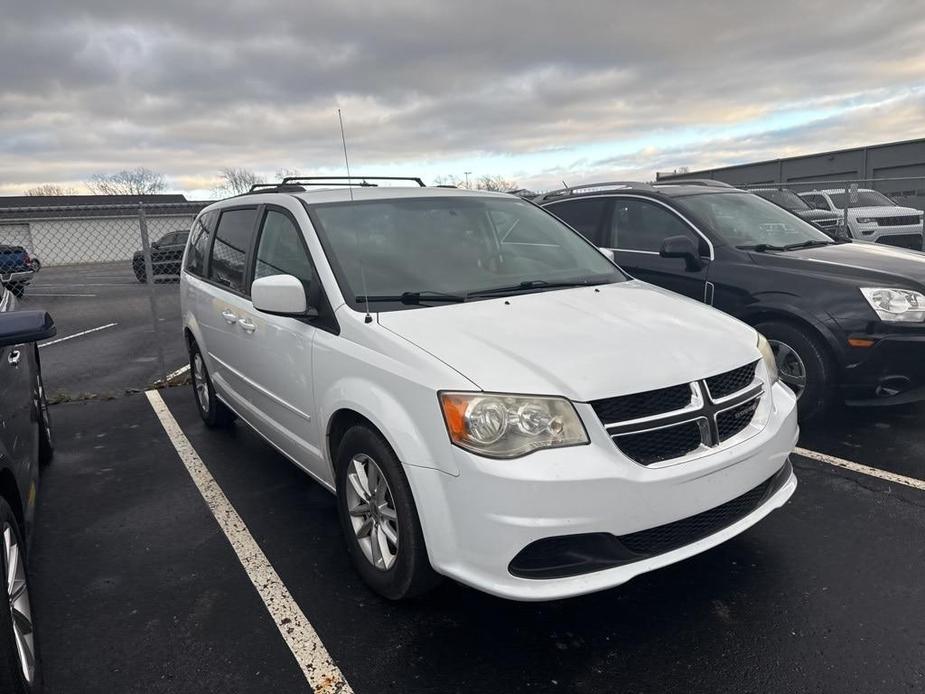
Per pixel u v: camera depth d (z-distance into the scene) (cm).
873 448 456
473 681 256
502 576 249
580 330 296
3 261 1103
